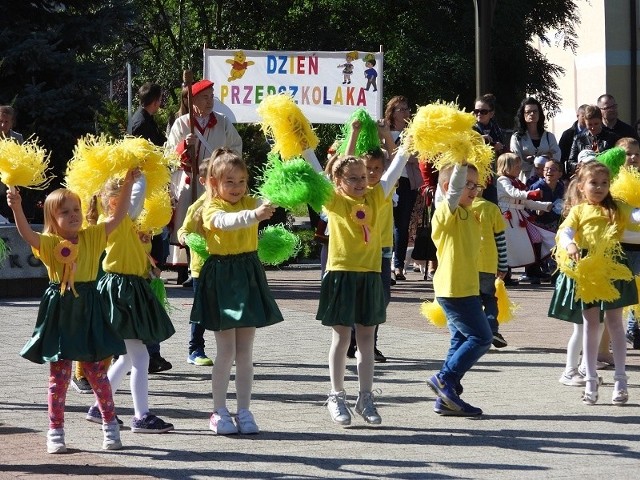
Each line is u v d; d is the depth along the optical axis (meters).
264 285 6.59
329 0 31.89
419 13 30.36
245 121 14.90
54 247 6.02
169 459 5.90
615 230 7.48
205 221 6.45
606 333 8.74
